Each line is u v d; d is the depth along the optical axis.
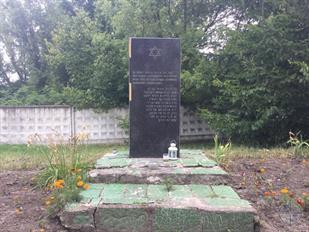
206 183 4.77
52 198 4.15
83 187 4.41
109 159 6.04
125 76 13.90
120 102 14.98
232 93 11.00
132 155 6.27
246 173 5.35
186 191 4.32
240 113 11.43
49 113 14.56
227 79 11.79
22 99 17.30
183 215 3.64
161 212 3.66
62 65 18.16
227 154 6.50
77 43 16.22
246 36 11.06
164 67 6.25
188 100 14.09
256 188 4.72
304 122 11.53
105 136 14.90
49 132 14.54
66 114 14.64
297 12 10.23
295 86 10.48
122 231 3.68
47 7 21.80
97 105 14.64
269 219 3.94
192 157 6.20
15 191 4.79
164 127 6.29
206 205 3.73
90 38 16.14
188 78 12.06
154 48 6.24
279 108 10.63
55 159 5.51
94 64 14.59
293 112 11.20
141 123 6.28
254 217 3.62
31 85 20.28
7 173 5.73
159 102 6.27
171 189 4.41
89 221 3.69
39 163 6.63
